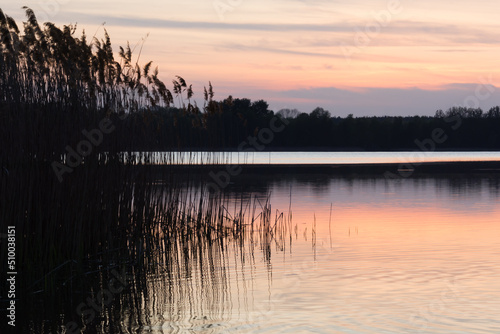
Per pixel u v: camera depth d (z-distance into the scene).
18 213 10.46
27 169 10.67
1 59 10.78
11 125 10.55
